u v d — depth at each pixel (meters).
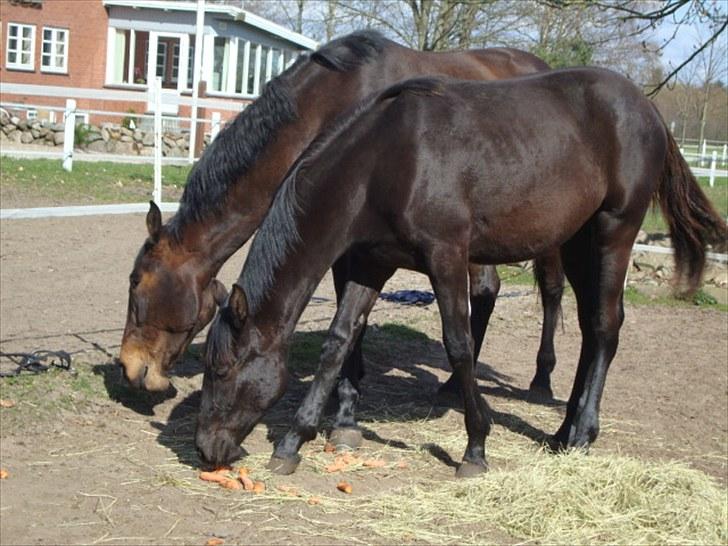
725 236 5.60
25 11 25.42
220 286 5.17
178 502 4.14
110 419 5.22
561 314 6.80
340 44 5.23
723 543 4.11
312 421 4.65
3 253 9.38
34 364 5.63
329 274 10.00
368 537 3.94
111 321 7.10
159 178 12.30
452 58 5.89
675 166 5.45
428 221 4.48
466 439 5.33
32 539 3.66
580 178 4.91
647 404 6.43
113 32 26.25
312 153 4.51
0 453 4.56
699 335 8.72
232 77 25.11
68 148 15.20
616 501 4.35
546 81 5.01
